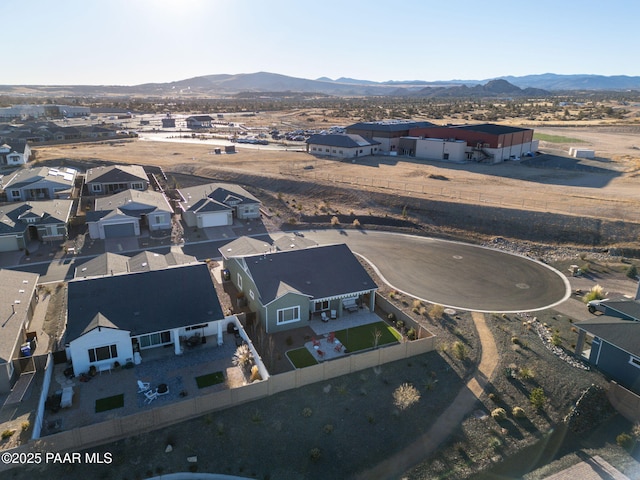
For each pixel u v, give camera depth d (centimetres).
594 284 4378
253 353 3006
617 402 2756
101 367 2878
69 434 2228
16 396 2625
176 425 2452
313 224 6144
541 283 4409
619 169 8750
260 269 3603
